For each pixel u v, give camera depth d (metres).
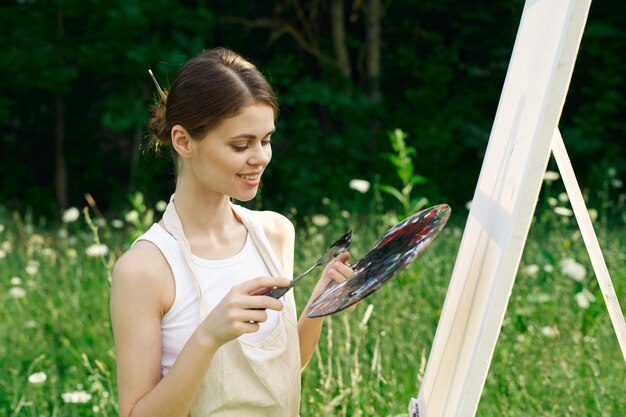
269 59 12.30
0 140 11.96
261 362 2.13
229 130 2.05
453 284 2.53
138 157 11.20
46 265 6.86
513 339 4.37
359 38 12.52
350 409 3.64
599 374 3.80
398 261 1.81
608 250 6.33
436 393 2.29
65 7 10.38
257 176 2.11
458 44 11.51
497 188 2.09
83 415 3.96
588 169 11.39
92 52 10.32
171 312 2.14
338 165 11.11
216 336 1.92
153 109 2.26
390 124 11.62
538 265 5.90
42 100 11.73
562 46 1.61
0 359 4.88
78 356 4.83
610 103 11.06
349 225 7.41
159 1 10.35
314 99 10.87
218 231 2.23
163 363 2.16
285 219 2.45
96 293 6.00
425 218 1.93
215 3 12.03
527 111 1.90
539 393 3.79
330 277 2.20
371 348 4.28
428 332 4.54
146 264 2.12
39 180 12.16
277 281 1.96
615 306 2.26
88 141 11.79
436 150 11.21
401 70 12.02
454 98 11.70
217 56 2.11
